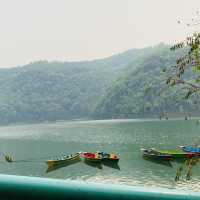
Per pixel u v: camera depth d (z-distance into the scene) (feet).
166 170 148.05
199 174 128.26
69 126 551.18
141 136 315.37
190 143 237.86
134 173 147.54
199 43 22.67
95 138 319.47
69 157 178.91
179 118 534.78
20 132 469.16
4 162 200.23
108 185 3.17
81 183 3.19
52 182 3.20
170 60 612.70
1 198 3.15
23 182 3.18
